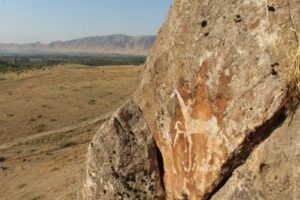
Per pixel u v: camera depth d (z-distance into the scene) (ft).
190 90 26.30
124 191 29.99
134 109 31.40
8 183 95.40
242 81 23.38
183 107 26.96
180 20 28.27
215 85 24.63
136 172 29.96
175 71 27.66
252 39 23.36
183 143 27.20
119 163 30.37
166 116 28.53
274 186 21.39
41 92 268.41
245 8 24.12
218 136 24.49
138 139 30.30
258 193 22.20
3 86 305.53
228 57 24.14
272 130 22.58
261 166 22.09
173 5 29.76
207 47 25.36
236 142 23.43
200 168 25.88
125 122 31.22
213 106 24.80
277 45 22.34
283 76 21.90
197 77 25.77
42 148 139.64
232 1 24.93
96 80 317.63
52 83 309.63
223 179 24.79
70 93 261.03
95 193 31.65
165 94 28.55
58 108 217.36
